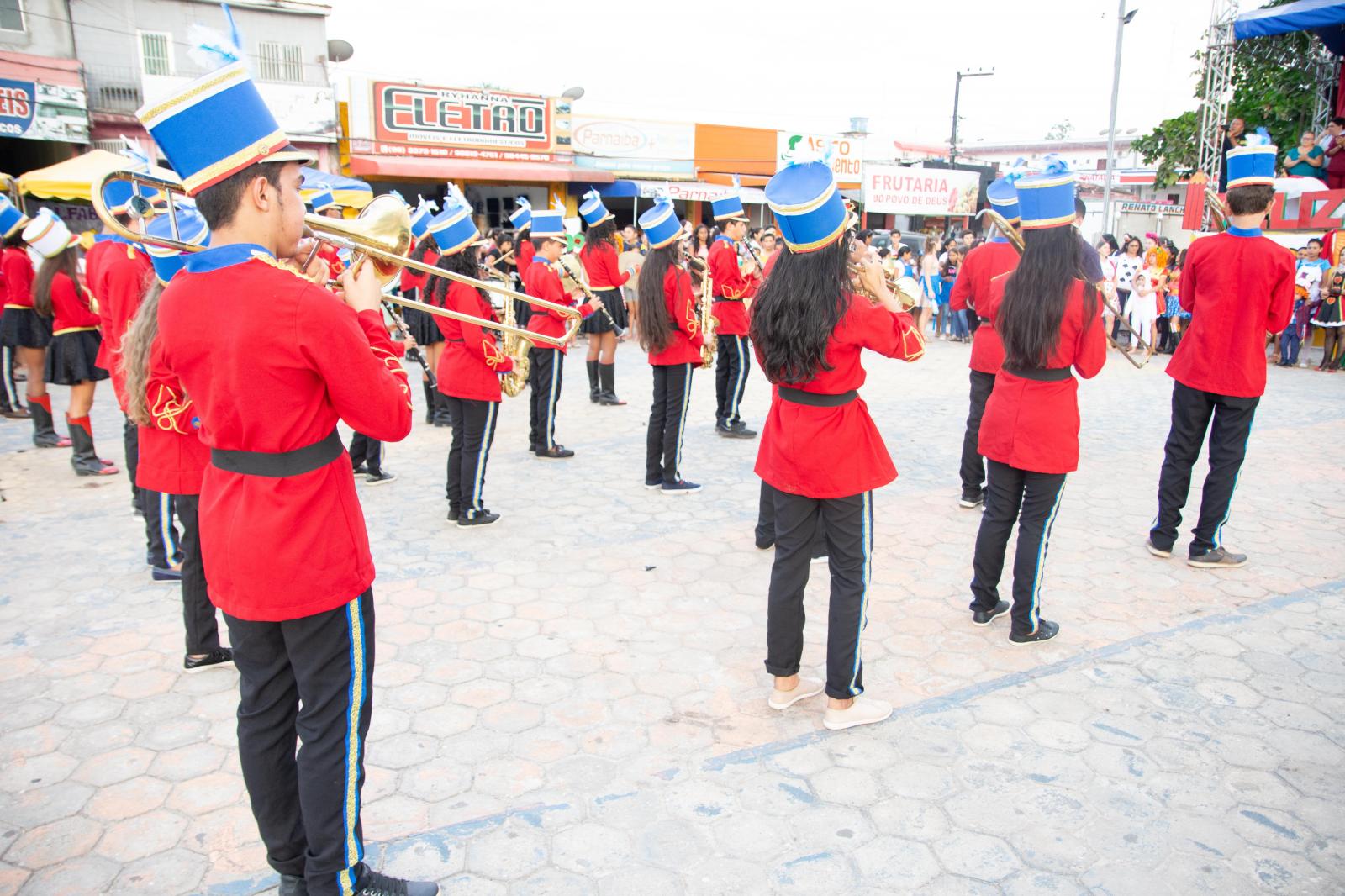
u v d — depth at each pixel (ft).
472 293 15.74
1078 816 8.86
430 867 8.10
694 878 7.99
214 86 6.06
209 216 6.33
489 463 21.80
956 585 14.53
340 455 6.93
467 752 9.87
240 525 6.55
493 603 13.69
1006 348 11.96
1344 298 36.40
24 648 12.24
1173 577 14.90
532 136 65.26
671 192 69.10
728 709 10.81
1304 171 48.01
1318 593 14.19
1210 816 8.86
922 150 138.00
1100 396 30.89
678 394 18.67
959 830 8.66
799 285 9.32
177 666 11.84
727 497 19.07
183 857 8.30
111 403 28.84
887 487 19.80
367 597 7.16
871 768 9.62
